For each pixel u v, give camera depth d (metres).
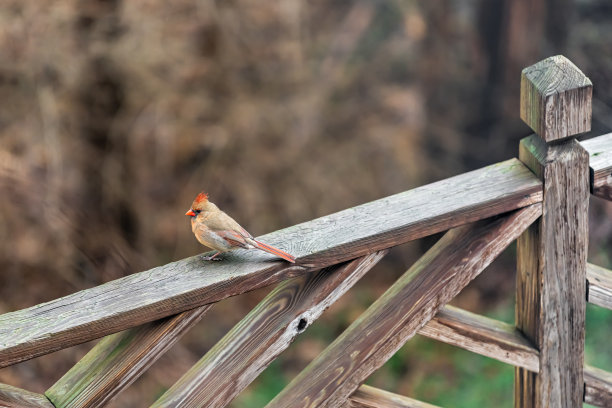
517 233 3.93
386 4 14.33
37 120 11.27
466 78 14.65
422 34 14.18
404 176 14.10
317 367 3.85
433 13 14.34
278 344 3.63
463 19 14.47
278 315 3.65
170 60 11.84
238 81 12.77
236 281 3.45
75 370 3.48
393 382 11.85
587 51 15.07
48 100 11.12
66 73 11.18
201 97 12.45
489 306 13.21
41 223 11.23
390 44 14.30
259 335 3.62
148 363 3.41
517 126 14.75
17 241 11.20
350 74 13.98
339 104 13.83
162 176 12.46
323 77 13.65
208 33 12.19
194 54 12.16
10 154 11.11
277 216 13.45
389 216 3.78
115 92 11.64
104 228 11.66
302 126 13.33
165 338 3.40
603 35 15.21
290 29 12.96
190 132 12.44
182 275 3.47
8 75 11.13
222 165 12.96
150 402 11.64
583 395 4.30
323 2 14.27
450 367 11.90
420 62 14.40
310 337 12.91
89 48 11.25
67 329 3.14
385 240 3.71
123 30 11.48
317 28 14.16
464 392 11.35
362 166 13.87
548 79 3.76
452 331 4.07
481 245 3.92
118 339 3.50
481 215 3.84
